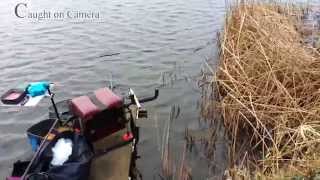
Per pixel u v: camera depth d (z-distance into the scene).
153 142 2.91
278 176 2.20
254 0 4.38
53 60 4.48
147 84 3.86
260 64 3.29
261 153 2.73
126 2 7.11
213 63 4.30
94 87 3.81
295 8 5.13
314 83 3.03
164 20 6.00
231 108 3.07
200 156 2.75
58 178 2.01
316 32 4.30
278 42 3.37
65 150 2.17
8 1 7.05
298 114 2.83
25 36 5.32
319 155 2.31
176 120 3.21
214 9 6.58
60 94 3.65
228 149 2.78
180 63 4.38
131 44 4.99
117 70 4.20
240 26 3.74
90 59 4.50
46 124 2.46
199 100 3.53
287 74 3.16
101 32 5.46
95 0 7.23
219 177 2.53
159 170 2.62
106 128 2.37
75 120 2.38
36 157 2.14
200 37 5.22
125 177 2.22
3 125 3.13
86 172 2.08
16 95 2.62
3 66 4.32
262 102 3.01
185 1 7.19
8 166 2.65
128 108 2.59
